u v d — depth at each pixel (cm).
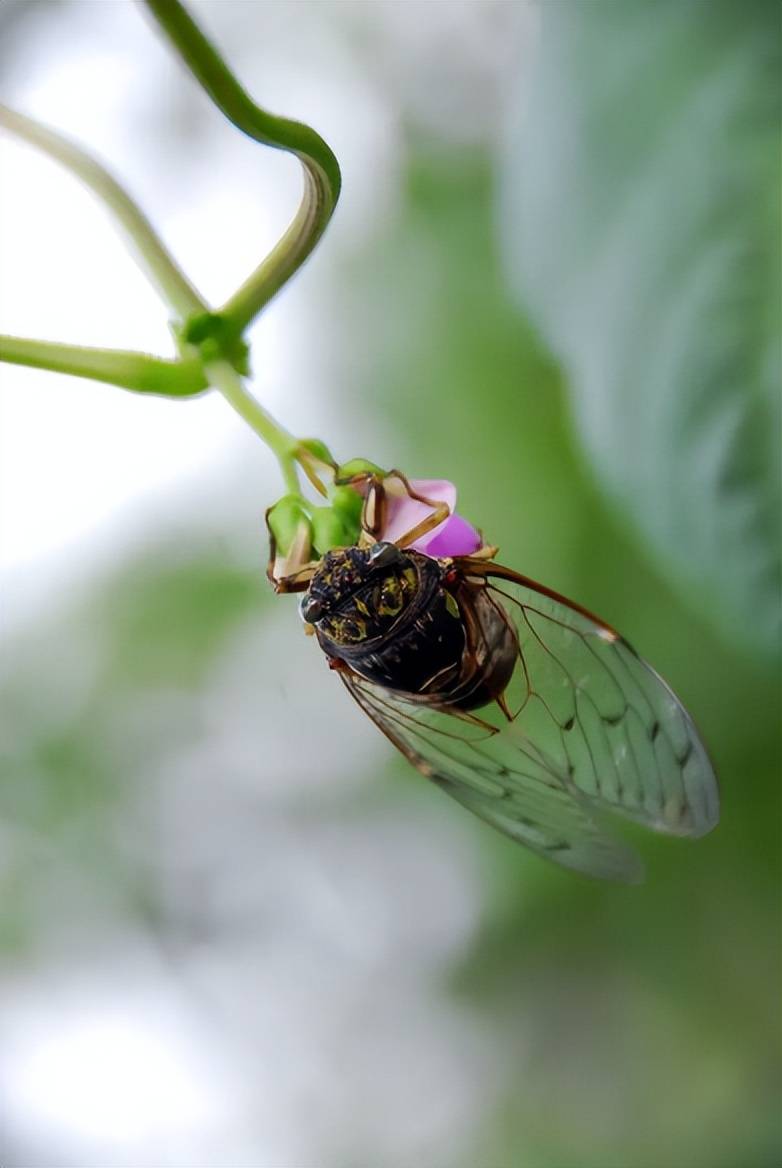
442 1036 49
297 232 30
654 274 33
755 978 45
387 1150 49
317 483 30
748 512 33
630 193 34
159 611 45
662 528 33
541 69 35
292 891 49
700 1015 46
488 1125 49
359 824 47
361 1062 50
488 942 47
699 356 33
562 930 46
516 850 46
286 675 45
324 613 31
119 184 30
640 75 34
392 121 42
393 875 47
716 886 44
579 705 31
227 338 30
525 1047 49
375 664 31
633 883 32
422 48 42
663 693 31
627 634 40
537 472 41
